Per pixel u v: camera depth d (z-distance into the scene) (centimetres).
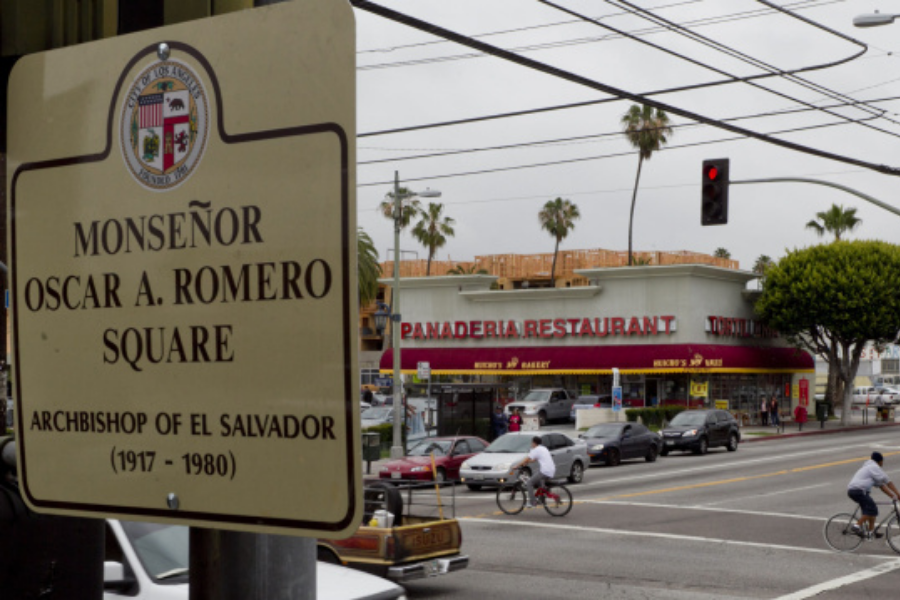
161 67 203
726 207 2253
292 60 188
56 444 213
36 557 244
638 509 2356
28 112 220
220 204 195
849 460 3709
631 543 1875
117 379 206
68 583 248
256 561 207
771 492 2703
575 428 5178
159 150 202
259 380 190
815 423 6059
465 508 2384
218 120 195
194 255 198
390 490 1436
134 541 746
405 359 6147
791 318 5816
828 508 2367
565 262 7938
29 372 218
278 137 189
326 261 183
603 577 1561
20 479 218
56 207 215
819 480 3005
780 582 1519
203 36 198
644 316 5525
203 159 196
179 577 737
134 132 205
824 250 5819
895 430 5712
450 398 3997
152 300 202
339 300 182
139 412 204
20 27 240
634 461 3853
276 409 188
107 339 208
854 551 1784
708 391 5484
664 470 3425
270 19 190
